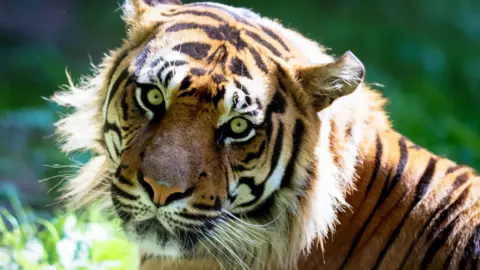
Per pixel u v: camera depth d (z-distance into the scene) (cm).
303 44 825
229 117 712
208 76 710
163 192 689
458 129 1767
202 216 714
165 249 734
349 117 790
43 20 2983
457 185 805
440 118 2003
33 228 1110
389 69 2766
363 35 2962
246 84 719
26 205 1374
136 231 728
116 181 724
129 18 810
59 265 927
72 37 2942
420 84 2464
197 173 697
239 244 773
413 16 3184
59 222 1028
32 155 1725
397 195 794
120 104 741
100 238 988
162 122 710
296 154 753
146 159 697
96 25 3009
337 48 2855
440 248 774
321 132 760
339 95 755
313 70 753
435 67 2717
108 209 797
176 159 689
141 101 725
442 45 2977
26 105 2208
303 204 759
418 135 1789
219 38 746
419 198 793
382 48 2897
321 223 752
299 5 3145
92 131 800
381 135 826
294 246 768
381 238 784
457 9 3231
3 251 993
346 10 3177
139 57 745
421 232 782
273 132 735
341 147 778
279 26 830
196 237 732
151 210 708
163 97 714
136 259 960
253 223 765
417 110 2039
